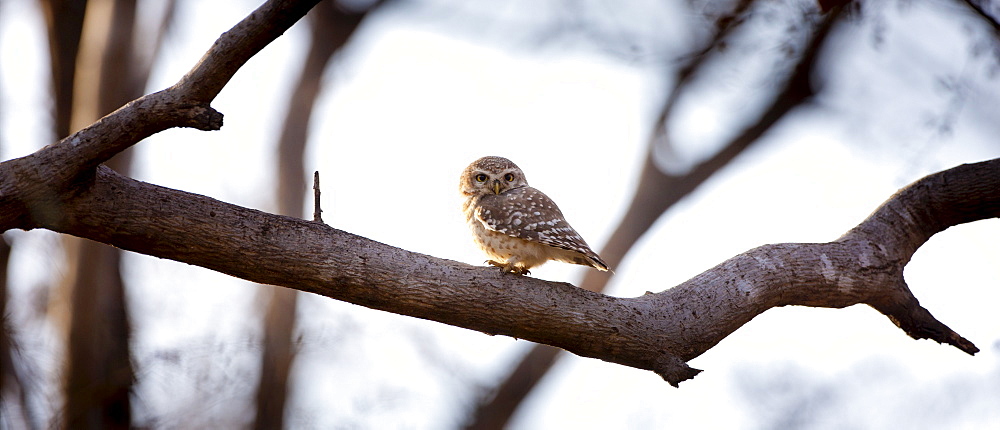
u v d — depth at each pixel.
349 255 8.41
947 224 10.66
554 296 8.85
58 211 7.84
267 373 20.45
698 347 9.20
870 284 9.94
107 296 20.16
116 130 7.61
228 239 8.12
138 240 8.05
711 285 9.42
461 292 8.65
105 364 19.77
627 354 8.97
